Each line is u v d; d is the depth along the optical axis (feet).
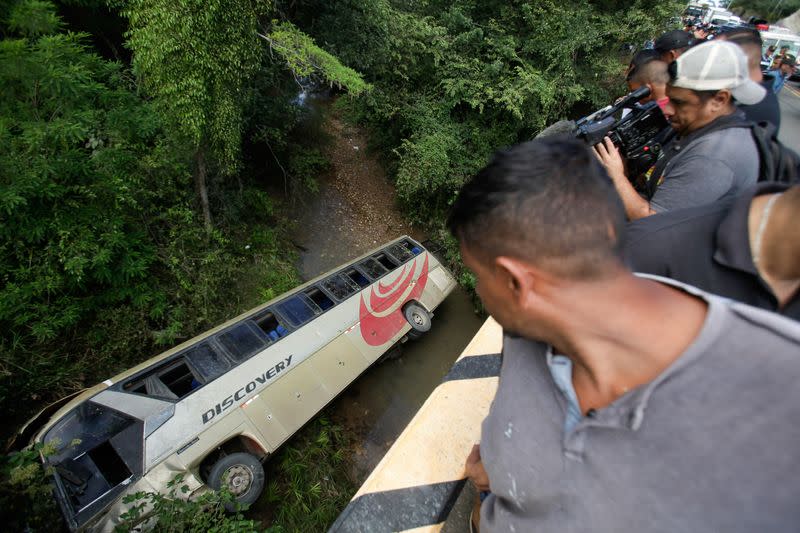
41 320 22.49
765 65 40.55
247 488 20.89
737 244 2.59
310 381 25.99
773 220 2.46
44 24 18.92
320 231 46.06
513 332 2.15
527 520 2.05
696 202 4.75
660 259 3.03
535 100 40.34
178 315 28.22
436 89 43.88
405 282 35.70
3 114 19.74
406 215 50.62
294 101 45.57
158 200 30.25
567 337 1.84
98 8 29.17
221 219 35.68
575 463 1.77
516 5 41.73
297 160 46.14
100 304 25.35
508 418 2.19
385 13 36.04
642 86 8.20
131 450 18.60
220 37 23.76
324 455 27.02
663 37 8.83
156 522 16.05
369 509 3.78
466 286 44.55
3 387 20.92
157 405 20.13
